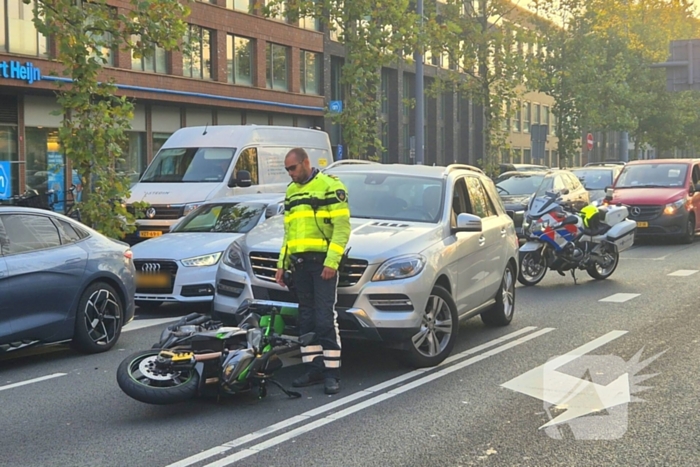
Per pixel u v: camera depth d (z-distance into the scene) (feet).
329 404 22.22
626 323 34.06
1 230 26.96
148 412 21.72
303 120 132.77
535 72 103.81
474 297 29.73
